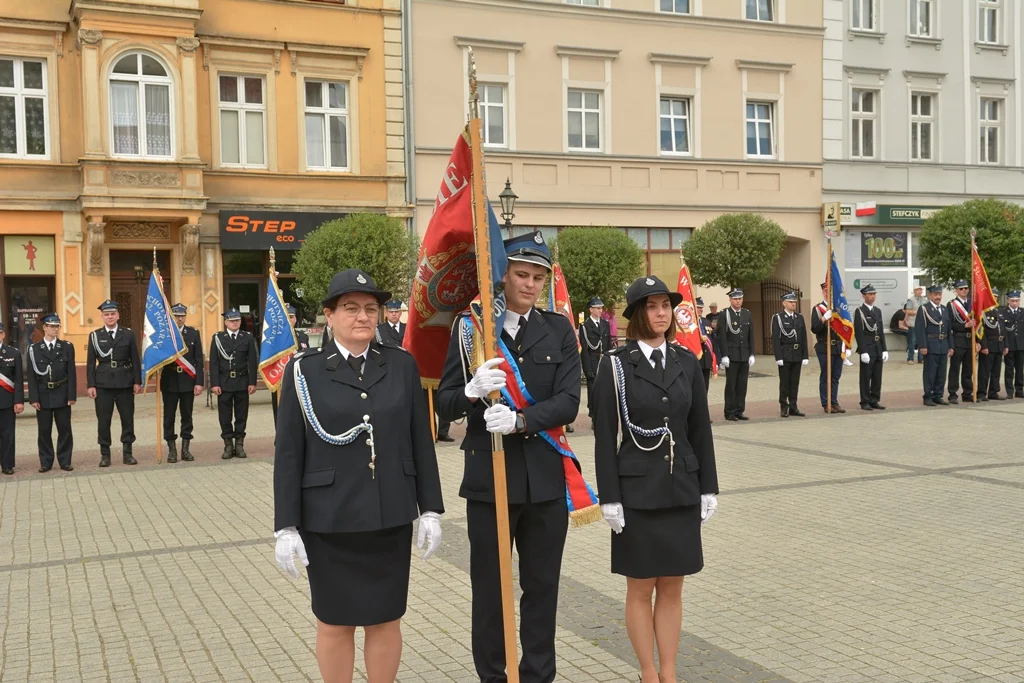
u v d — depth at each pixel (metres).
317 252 18.83
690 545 4.34
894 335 27.86
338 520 3.80
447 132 23.14
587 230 21.39
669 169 25.17
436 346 4.70
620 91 24.62
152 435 15.34
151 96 19.92
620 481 4.36
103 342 12.26
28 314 20.06
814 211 26.89
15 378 11.80
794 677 4.63
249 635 5.53
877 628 5.30
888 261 27.81
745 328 15.22
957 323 17.16
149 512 9.20
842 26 27.02
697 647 5.09
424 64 22.84
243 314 21.67
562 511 4.28
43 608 6.14
